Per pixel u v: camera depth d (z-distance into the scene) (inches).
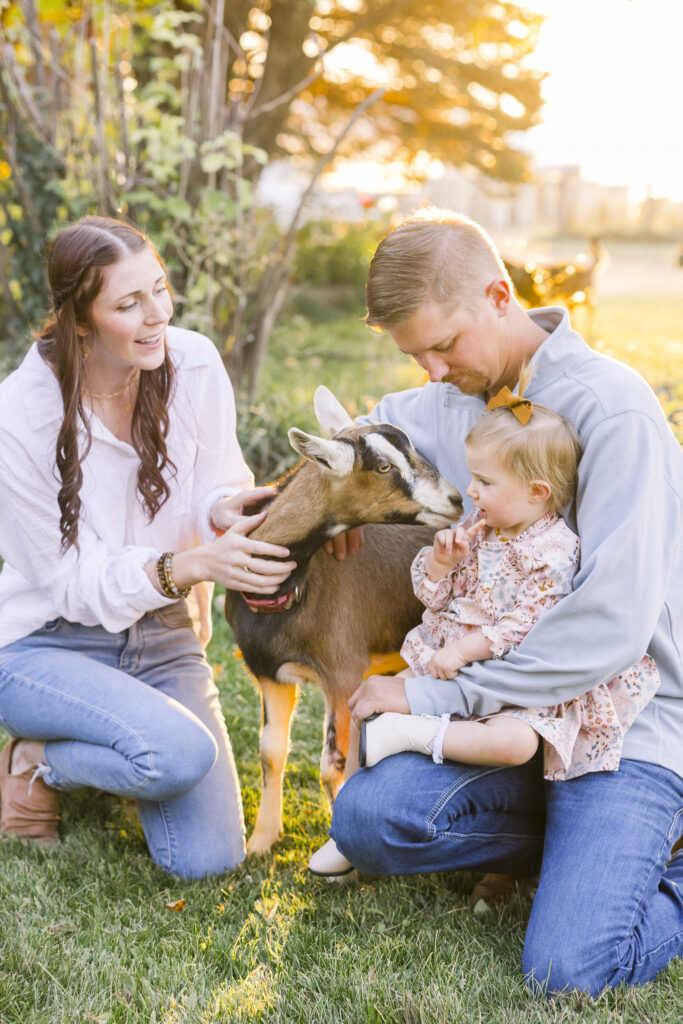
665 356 310.8
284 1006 92.1
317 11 430.0
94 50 233.8
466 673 101.0
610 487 96.6
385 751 101.8
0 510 114.2
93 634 122.1
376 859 102.5
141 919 107.1
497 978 94.9
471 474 105.5
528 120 557.6
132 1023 91.0
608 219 1221.7
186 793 113.9
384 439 107.7
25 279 262.2
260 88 371.6
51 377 112.6
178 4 310.3
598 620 95.3
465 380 104.3
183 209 232.5
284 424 234.5
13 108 250.4
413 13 474.0
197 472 125.3
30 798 123.6
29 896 110.3
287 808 132.6
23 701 116.3
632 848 94.1
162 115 250.7
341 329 533.0
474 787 101.6
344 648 119.3
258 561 108.7
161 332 109.3
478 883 114.0
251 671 123.5
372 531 126.2
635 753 98.6
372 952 99.7
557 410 101.7
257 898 112.1
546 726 96.3
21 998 93.9
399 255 96.4
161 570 112.3
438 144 588.7
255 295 263.6
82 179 254.2
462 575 106.5
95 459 115.1
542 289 260.2
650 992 92.3
